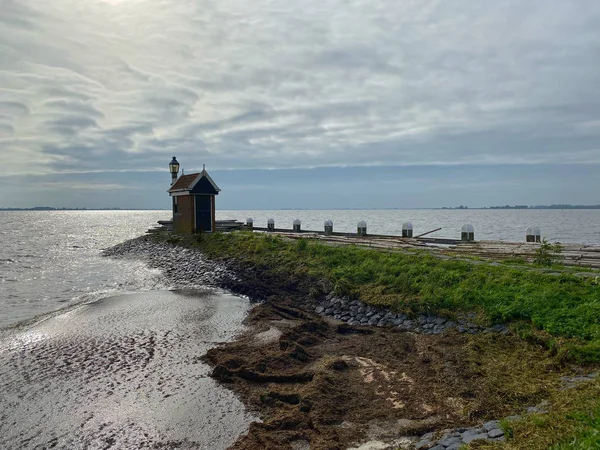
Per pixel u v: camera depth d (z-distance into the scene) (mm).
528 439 5340
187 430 7094
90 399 8219
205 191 31859
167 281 21547
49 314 15078
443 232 56312
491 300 11266
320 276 16297
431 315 11875
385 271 14961
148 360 10219
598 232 54219
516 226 70812
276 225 82688
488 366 8430
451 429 6383
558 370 8023
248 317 14141
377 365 9438
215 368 9266
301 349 10328
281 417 7203
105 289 20016
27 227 98312
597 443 4801
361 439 6508
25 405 8008
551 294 10680
